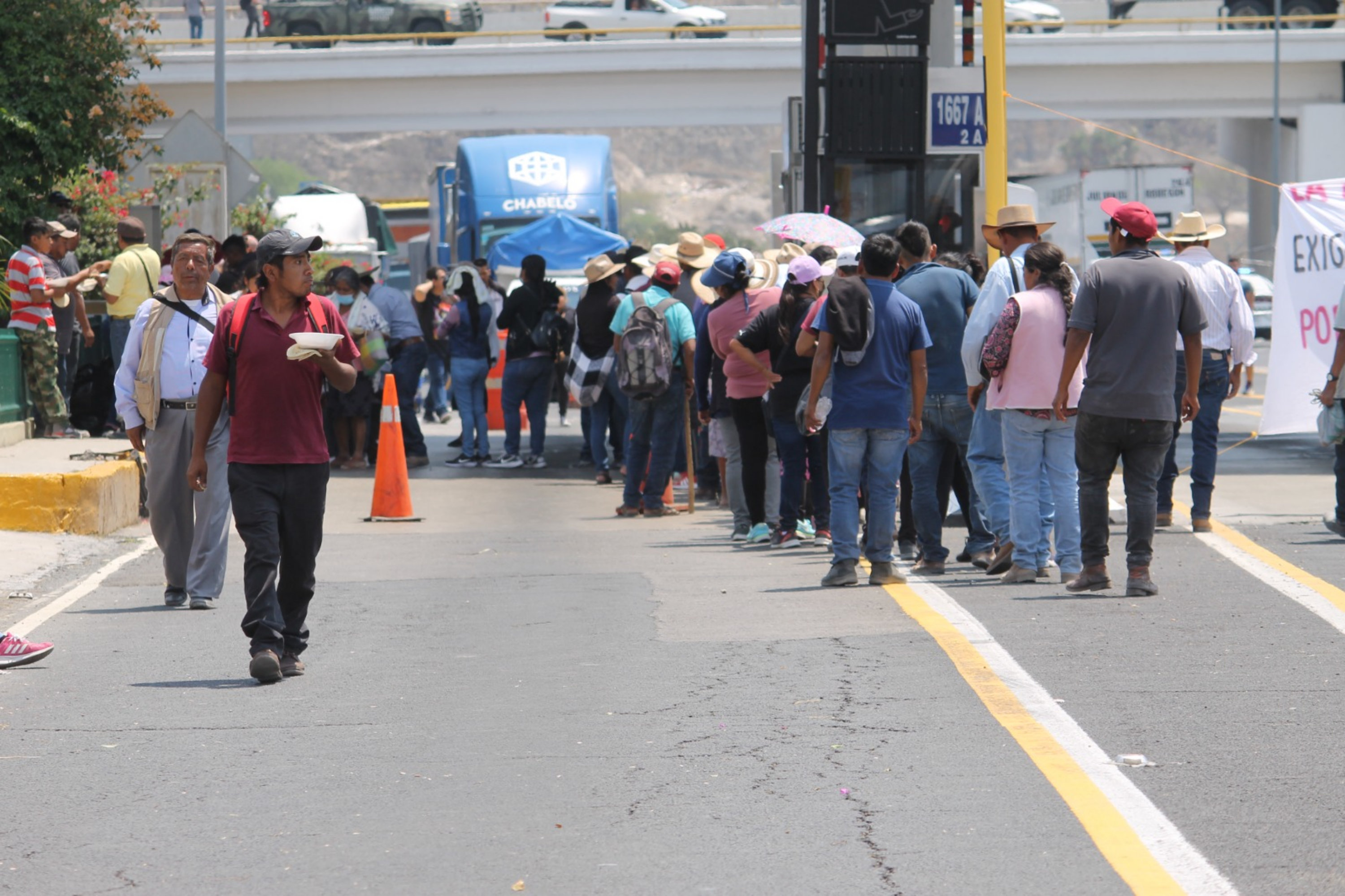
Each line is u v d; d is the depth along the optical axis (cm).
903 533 2686
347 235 8744
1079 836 1223
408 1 11762
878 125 3831
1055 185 10238
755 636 2016
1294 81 11656
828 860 1184
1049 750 1455
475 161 7194
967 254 2803
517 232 6556
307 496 1831
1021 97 11619
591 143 7394
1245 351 2809
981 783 1361
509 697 1719
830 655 1878
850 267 2500
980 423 2450
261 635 1811
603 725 1583
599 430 4122
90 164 5412
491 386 5534
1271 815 1267
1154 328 2184
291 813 1323
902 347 2341
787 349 2744
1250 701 1627
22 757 1506
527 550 2934
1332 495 3459
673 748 1495
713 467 3700
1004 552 2444
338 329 1839
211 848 1239
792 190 4322
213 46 11338
